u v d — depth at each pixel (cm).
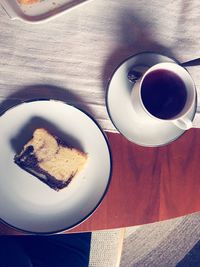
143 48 48
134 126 46
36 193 44
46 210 44
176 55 48
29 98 46
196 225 86
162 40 48
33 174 44
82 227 45
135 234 83
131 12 48
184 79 44
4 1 44
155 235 84
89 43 47
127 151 46
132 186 46
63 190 44
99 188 45
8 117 44
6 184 44
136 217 45
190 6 48
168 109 44
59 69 46
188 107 43
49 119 45
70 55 46
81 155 44
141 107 43
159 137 46
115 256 67
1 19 45
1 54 45
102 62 47
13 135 44
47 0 45
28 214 44
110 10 47
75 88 46
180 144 47
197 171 47
